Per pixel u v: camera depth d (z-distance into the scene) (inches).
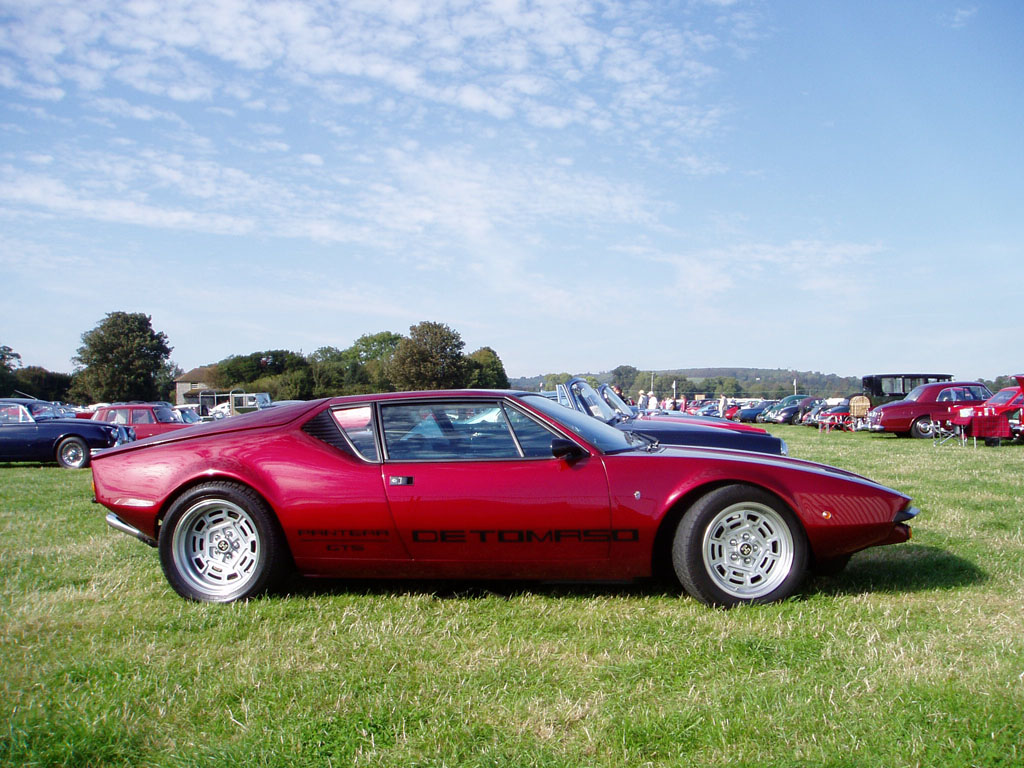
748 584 158.2
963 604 156.8
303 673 124.6
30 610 164.2
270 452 171.2
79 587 186.4
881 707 105.3
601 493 158.4
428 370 2960.1
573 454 162.2
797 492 157.4
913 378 1299.2
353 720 106.0
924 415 824.3
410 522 162.7
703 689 114.2
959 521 253.6
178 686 119.5
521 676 121.6
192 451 174.9
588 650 133.3
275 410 183.9
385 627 147.3
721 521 157.8
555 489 159.5
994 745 92.9
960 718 100.3
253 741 100.3
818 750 94.0
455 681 120.4
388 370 3029.0
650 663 125.3
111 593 178.7
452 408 171.2
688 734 99.3
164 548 171.6
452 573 165.6
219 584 171.9
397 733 102.8
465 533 161.6
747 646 130.7
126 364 3161.9
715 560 157.9
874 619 147.2
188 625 152.3
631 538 158.2
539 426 167.8
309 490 166.2
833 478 160.9
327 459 168.9
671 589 171.8
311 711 109.4
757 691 111.9
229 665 129.3
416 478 163.8
